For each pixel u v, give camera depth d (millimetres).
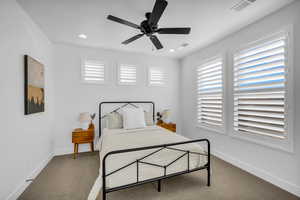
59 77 3061
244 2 1752
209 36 2684
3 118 1517
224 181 2047
